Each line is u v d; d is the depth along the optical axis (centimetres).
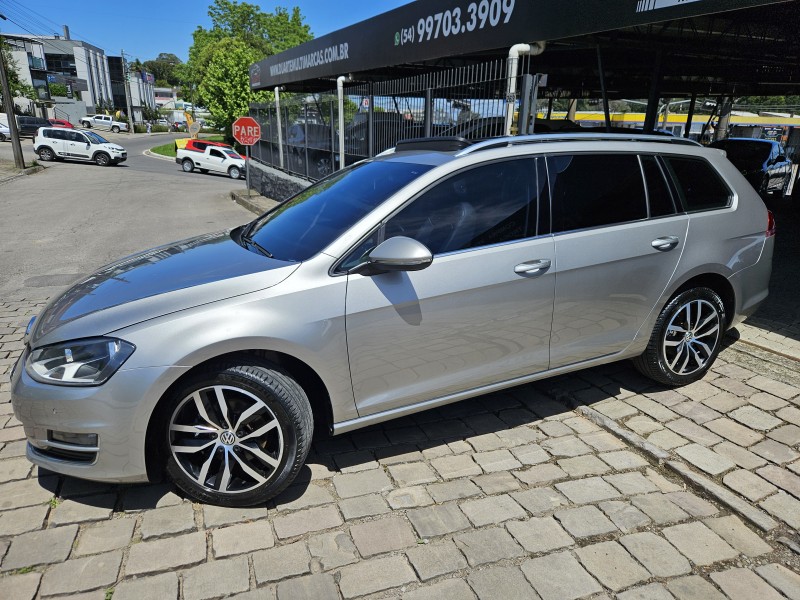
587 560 238
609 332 344
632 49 983
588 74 1438
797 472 296
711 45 907
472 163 304
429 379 296
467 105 696
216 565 233
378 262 260
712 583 227
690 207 362
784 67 1242
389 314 274
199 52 5478
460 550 243
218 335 244
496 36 676
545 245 308
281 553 240
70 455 253
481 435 337
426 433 340
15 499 270
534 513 267
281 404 255
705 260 364
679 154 365
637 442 321
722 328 392
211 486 265
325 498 278
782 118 3447
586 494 282
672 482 293
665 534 254
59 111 6588
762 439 328
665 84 1742
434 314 284
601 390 391
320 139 1259
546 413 364
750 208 390
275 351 255
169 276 281
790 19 716
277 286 260
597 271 325
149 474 258
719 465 301
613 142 346
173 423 253
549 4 591
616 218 334
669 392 387
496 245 299
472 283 289
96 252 856
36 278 699
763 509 268
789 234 980
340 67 1148
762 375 411
